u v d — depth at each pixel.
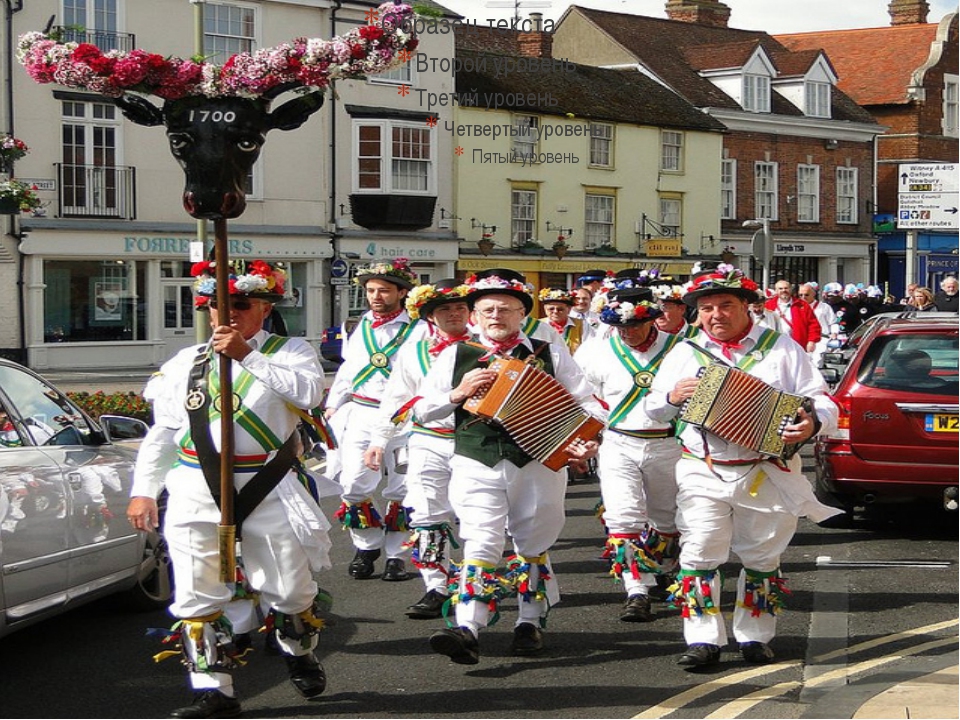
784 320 19.14
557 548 10.35
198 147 5.66
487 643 7.46
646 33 48.41
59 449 7.20
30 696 6.38
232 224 34.28
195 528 5.88
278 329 6.56
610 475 8.11
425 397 6.98
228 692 5.98
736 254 46.59
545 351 7.07
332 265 35.25
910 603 8.39
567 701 6.30
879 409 10.23
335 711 6.13
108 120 32.53
